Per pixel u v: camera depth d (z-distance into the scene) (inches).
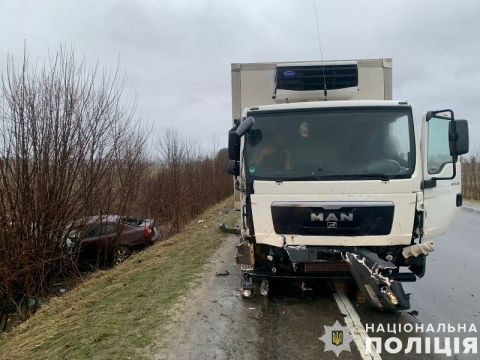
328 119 201.8
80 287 345.1
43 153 346.6
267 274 213.6
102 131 402.0
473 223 575.8
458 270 303.9
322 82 252.5
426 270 304.0
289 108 204.2
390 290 179.5
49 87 354.0
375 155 196.2
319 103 203.6
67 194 365.7
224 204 1087.0
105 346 174.6
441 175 208.7
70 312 249.1
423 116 200.1
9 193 328.2
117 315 214.2
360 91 262.7
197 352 164.1
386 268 176.6
